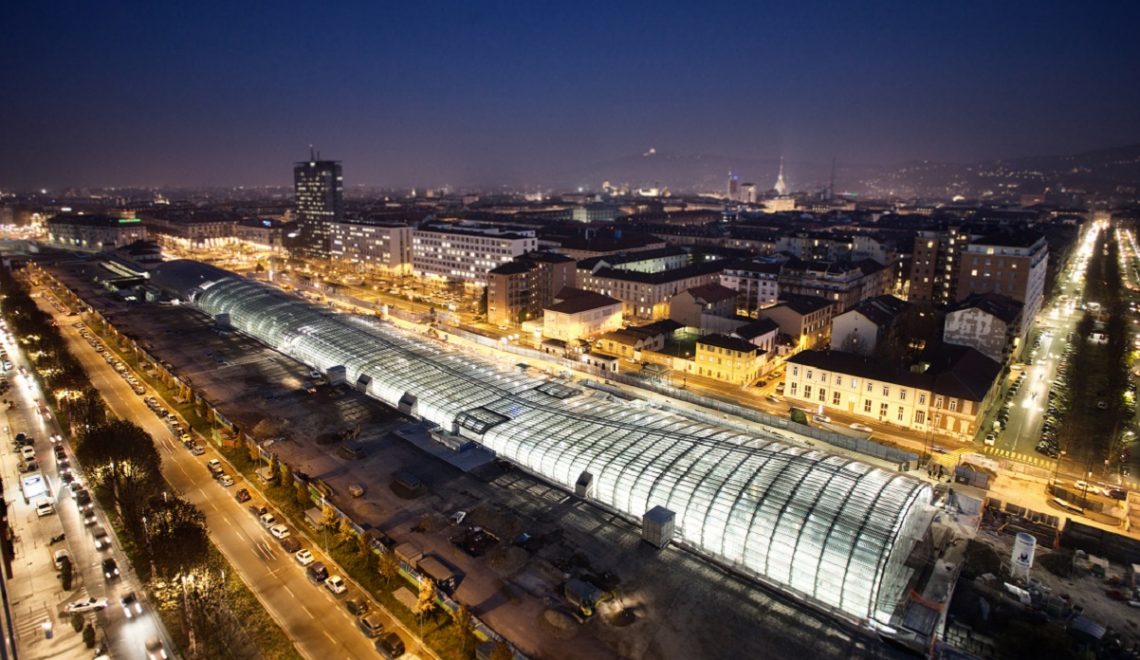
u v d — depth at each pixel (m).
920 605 82.12
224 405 151.00
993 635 76.94
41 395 159.75
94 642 81.00
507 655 70.88
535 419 129.00
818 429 139.12
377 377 157.25
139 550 98.31
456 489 112.12
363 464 121.81
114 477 107.38
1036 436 144.88
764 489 96.25
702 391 174.12
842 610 82.25
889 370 154.25
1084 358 195.88
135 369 181.25
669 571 90.19
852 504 91.38
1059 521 105.69
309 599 88.00
